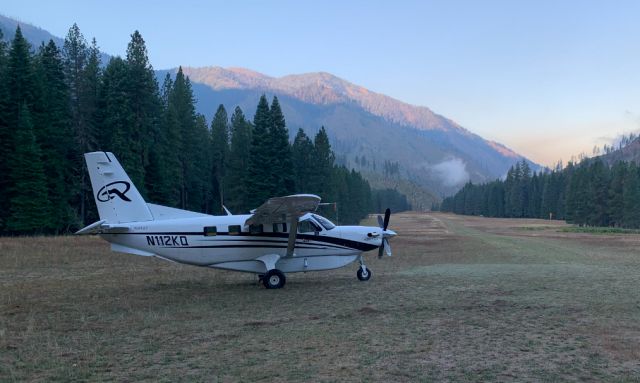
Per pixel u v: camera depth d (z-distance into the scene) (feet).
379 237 51.01
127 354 23.88
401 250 95.14
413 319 30.96
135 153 135.95
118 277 54.29
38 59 138.72
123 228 45.78
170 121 162.50
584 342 24.95
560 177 405.18
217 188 219.20
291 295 42.01
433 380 19.51
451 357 22.56
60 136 126.21
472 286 44.73
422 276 52.95
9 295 41.91
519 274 53.57
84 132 137.18
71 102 140.97
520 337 26.11
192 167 182.70
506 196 488.85
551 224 314.14
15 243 84.23
